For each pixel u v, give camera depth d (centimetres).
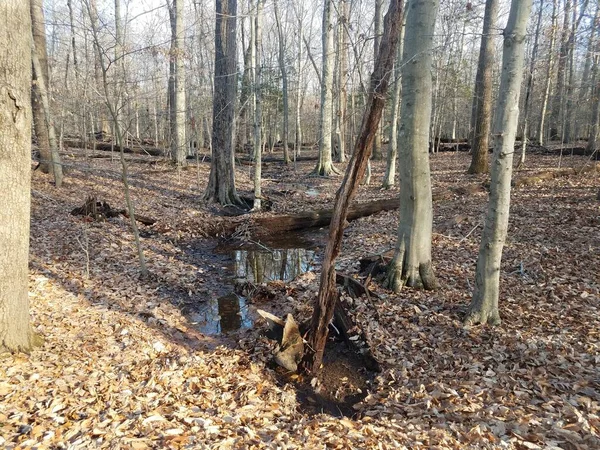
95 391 367
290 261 848
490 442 307
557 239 732
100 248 777
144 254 799
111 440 301
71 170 1388
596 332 448
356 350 464
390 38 356
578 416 325
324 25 1662
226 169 1263
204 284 708
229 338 522
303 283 668
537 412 339
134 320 532
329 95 1752
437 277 627
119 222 962
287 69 2378
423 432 327
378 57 364
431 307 532
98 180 1349
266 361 461
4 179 357
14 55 341
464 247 748
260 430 335
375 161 2194
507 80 417
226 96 1229
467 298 552
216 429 327
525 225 822
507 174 439
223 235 1026
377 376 421
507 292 560
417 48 517
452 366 418
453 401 362
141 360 440
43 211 951
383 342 468
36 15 1194
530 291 559
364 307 542
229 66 1210
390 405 372
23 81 352
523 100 2305
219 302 638
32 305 518
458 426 330
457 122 3300
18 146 360
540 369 394
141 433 314
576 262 631
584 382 369
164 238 942
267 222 1059
